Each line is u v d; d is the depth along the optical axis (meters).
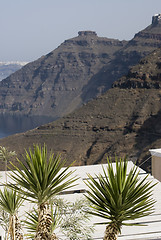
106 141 138.50
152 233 11.94
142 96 155.50
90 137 145.38
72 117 161.25
